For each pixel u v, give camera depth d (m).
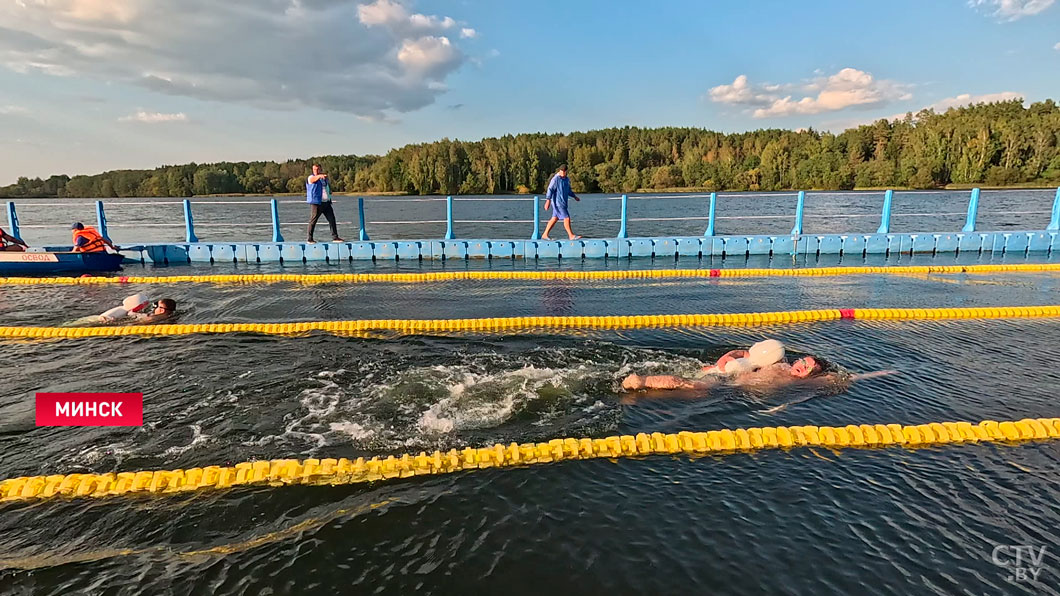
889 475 4.35
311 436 4.94
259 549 3.54
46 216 39.03
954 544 3.54
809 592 3.15
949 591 3.15
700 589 3.17
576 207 44.44
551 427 5.14
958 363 6.84
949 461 4.55
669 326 8.80
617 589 3.18
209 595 3.16
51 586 3.23
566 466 4.50
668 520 3.80
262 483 4.25
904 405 5.61
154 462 4.52
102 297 10.67
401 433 5.01
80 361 6.86
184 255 14.98
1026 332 8.23
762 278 12.66
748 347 7.48
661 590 3.17
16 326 8.43
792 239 15.71
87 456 4.61
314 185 14.71
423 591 3.18
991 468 4.44
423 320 8.87
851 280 12.34
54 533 3.70
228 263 14.91
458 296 10.78
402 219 34.00
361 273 13.19
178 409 5.45
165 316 9.00
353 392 5.85
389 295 10.87
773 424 5.21
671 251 15.46
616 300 10.45
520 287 11.69
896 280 12.29
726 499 4.04
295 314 9.30
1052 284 11.70
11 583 3.25
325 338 7.90
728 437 4.92
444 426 5.13
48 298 10.59
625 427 5.15
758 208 39.34
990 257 15.13
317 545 3.57
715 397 5.79
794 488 4.18
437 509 3.94
